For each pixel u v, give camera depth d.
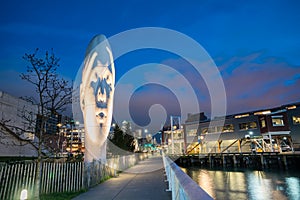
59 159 12.47
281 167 39.66
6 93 18.50
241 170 40.81
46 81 7.96
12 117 18.58
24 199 6.16
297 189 22.72
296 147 42.59
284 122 44.22
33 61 7.93
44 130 8.16
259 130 49.47
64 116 10.15
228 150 53.53
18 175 7.31
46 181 8.32
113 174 14.30
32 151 20.53
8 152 17.59
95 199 7.63
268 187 24.39
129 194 8.33
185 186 2.54
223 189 24.17
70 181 9.07
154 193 8.39
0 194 6.82
